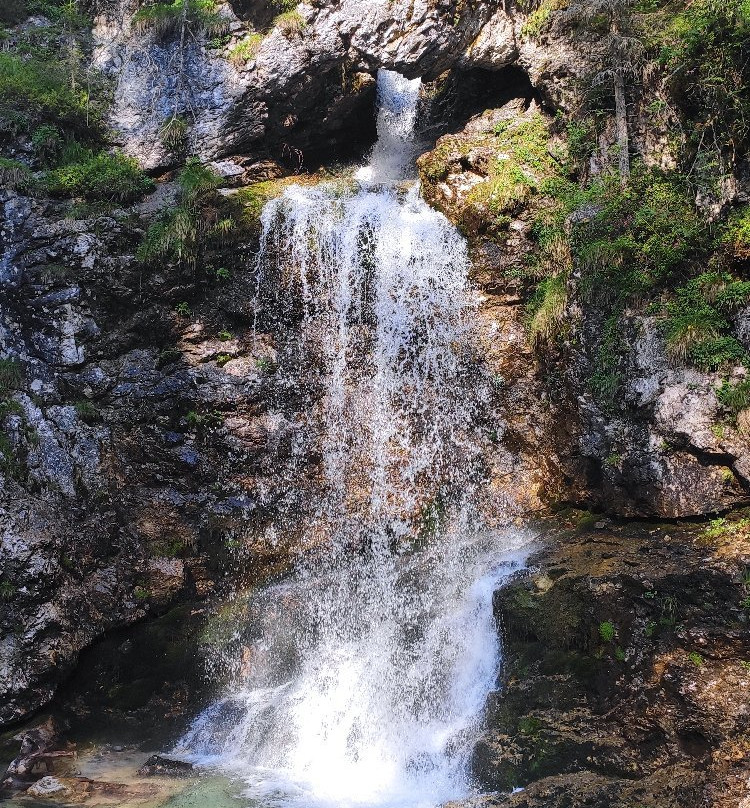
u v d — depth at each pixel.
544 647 9.23
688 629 8.23
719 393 10.02
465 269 12.82
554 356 11.98
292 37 14.76
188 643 11.40
